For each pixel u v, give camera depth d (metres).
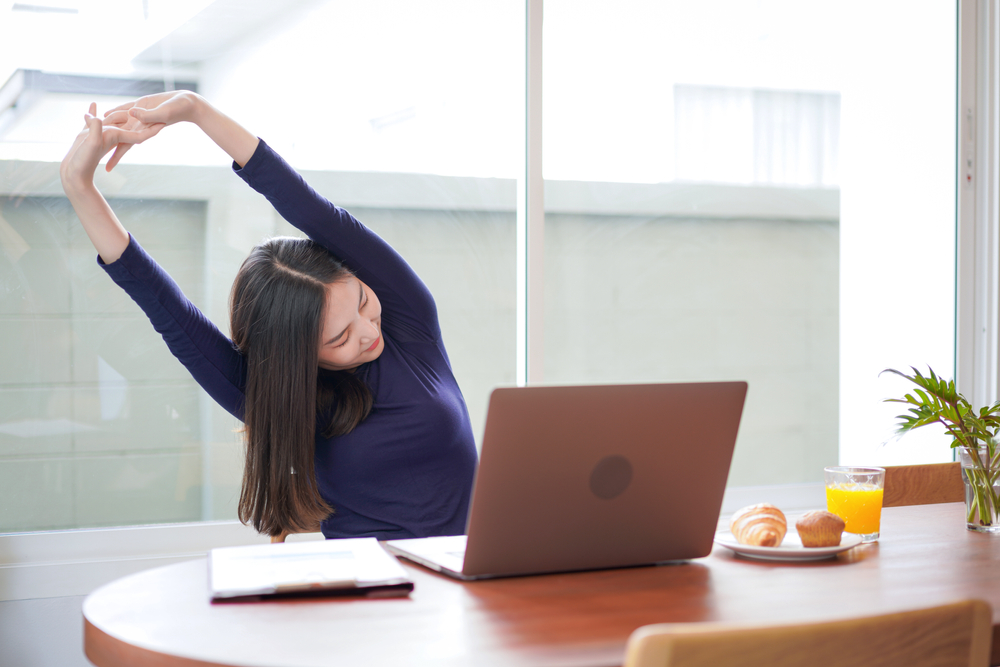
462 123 1.94
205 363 1.41
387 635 0.76
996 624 0.80
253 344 1.36
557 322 2.01
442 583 0.94
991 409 1.32
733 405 1.00
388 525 1.42
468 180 1.95
